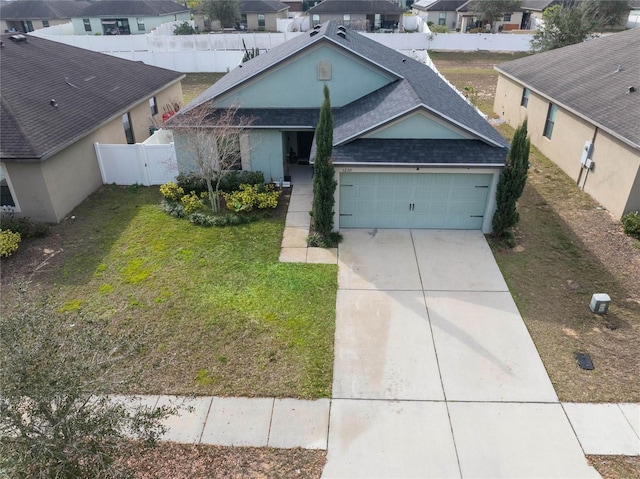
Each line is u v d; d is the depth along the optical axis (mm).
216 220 14102
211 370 8945
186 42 39469
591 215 14445
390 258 12516
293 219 14516
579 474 7070
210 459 7324
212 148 14172
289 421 7949
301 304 10727
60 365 5660
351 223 14016
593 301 10312
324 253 12766
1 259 12508
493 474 7102
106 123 16859
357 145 13070
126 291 11188
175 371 8914
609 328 9922
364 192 13445
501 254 12664
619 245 12836
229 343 9570
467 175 13031
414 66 19938
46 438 5516
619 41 19000
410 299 10938
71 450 5633
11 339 5516
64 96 16438
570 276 11664
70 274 11875
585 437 7637
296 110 16359
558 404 8227
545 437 7656
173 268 12047
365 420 7973
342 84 16219
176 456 7359
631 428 7770
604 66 17688
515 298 10930
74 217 14625
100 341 6359
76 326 6723
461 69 35594
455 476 7082
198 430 7789
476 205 13500
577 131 16359
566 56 20828
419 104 12672
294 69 15891
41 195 13797
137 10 49625
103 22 49688
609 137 14352
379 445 7555
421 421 7953
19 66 16688
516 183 12461
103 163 16562
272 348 9453
